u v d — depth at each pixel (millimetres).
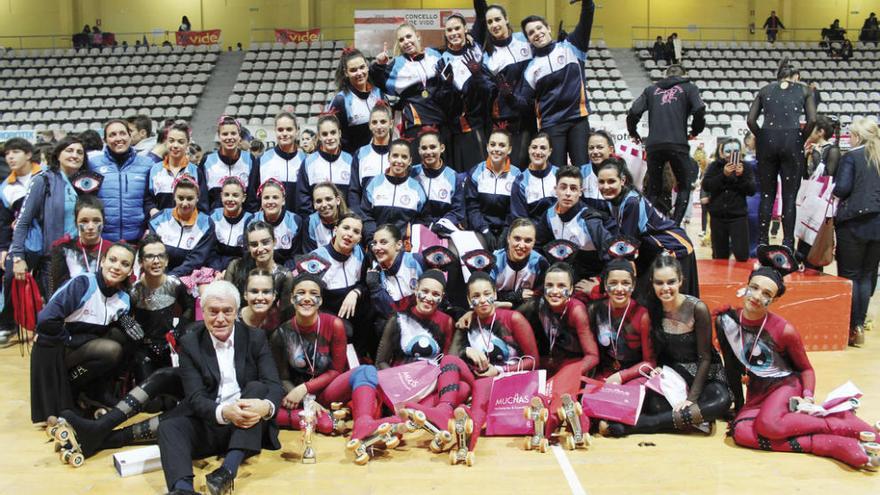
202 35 20141
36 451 3705
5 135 12062
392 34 14109
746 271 5730
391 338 4266
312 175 5363
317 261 4332
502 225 5312
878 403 4238
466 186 5359
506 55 5699
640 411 3896
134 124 6621
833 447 3467
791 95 5797
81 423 3566
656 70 18641
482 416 3836
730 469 3400
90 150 6000
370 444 3557
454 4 21641
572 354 4348
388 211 5113
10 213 5723
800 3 21672
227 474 3152
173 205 5207
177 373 3822
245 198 5355
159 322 4301
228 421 3369
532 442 3689
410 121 5793
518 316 4266
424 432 4008
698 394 3926
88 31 20875
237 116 16375
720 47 19844
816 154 6867
